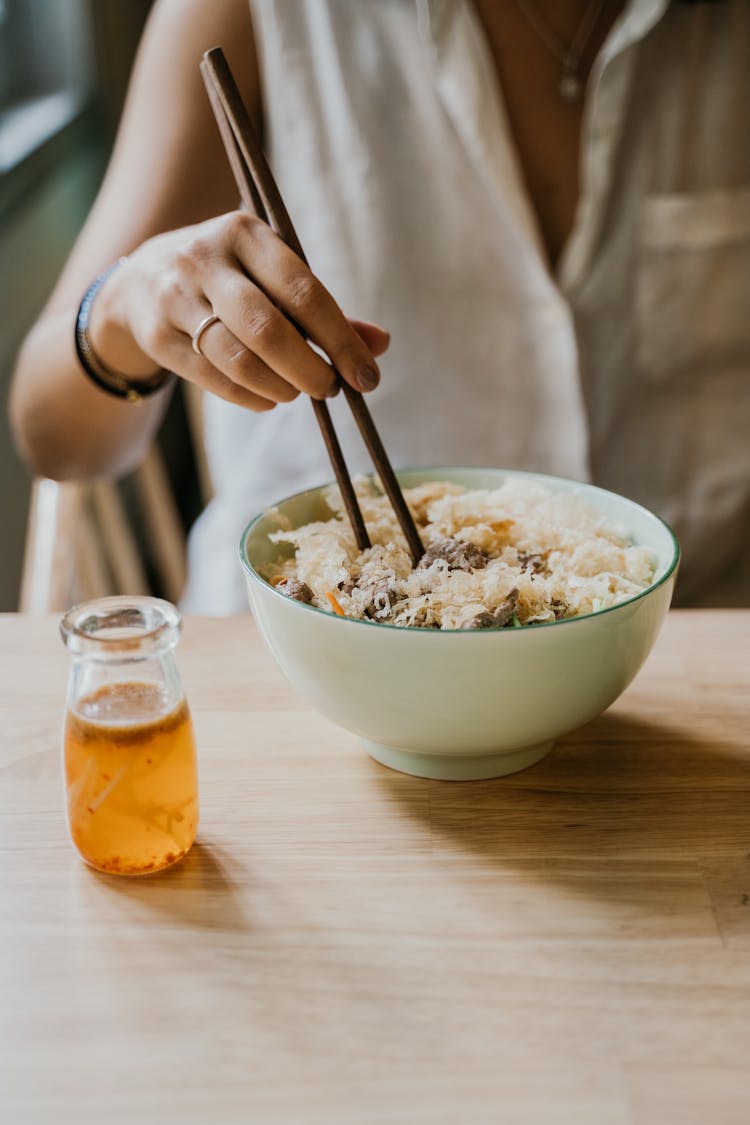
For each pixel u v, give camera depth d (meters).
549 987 0.48
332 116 1.00
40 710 0.65
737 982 0.48
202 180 0.95
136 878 0.53
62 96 1.75
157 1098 0.44
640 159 0.99
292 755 0.61
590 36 0.97
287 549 0.64
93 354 0.77
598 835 0.56
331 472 1.05
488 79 0.95
